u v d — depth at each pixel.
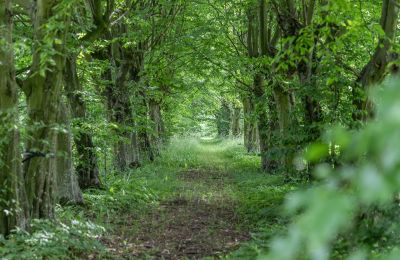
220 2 18.66
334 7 7.14
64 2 6.97
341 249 4.15
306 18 12.09
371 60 8.62
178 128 40.19
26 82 7.54
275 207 10.32
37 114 7.51
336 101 9.29
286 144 10.22
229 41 22.14
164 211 12.01
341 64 9.33
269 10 16.81
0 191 6.78
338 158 7.05
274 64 14.62
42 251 6.14
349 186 1.35
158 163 23.91
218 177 19.41
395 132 1.09
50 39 6.38
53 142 7.72
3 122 6.66
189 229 10.04
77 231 7.35
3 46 6.46
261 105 18.05
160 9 19.08
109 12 11.55
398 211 4.11
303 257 2.67
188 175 20.09
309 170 10.45
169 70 22.47
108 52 16.83
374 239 4.10
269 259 1.24
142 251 8.20
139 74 18.98
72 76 12.35
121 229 9.84
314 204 1.13
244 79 20.95
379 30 7.16
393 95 1.12
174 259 7.79
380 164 1.17
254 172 19.72
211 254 8.02
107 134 13.58
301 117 10.75
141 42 19.27
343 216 1.08
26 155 7.38
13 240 6.39
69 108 12.09
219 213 11.74
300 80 11.52
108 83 15.98
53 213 7.84
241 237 9.23
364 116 8.79
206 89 25.11
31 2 7.84
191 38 19.17
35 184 7.54
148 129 18.97
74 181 11.07
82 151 12.99
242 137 44.28
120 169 18.89
